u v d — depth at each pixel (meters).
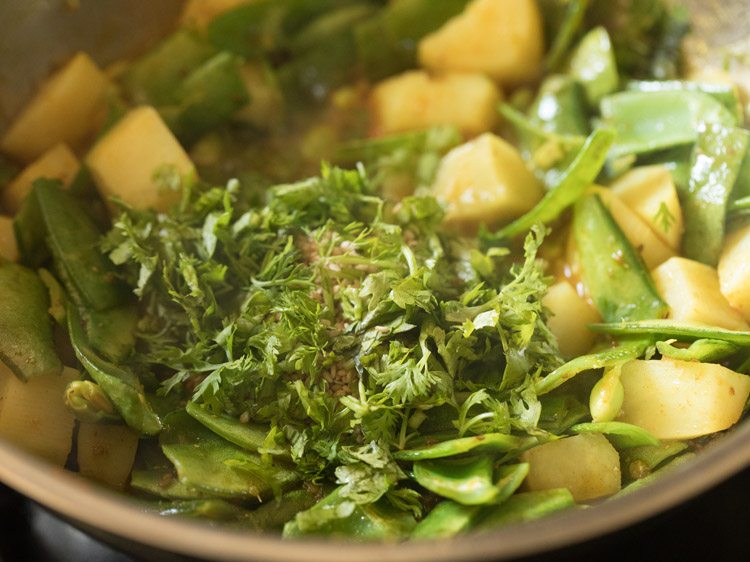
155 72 0.26
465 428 0.19
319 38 0.28
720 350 0.21
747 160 0.22
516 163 0.24
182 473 0.19
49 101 0.25
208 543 0.16
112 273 0.22
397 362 0.20
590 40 0.26
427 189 0.25
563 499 0.19
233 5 0.27
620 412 0.21
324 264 0.21
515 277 0.21
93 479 0.20
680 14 0.25
